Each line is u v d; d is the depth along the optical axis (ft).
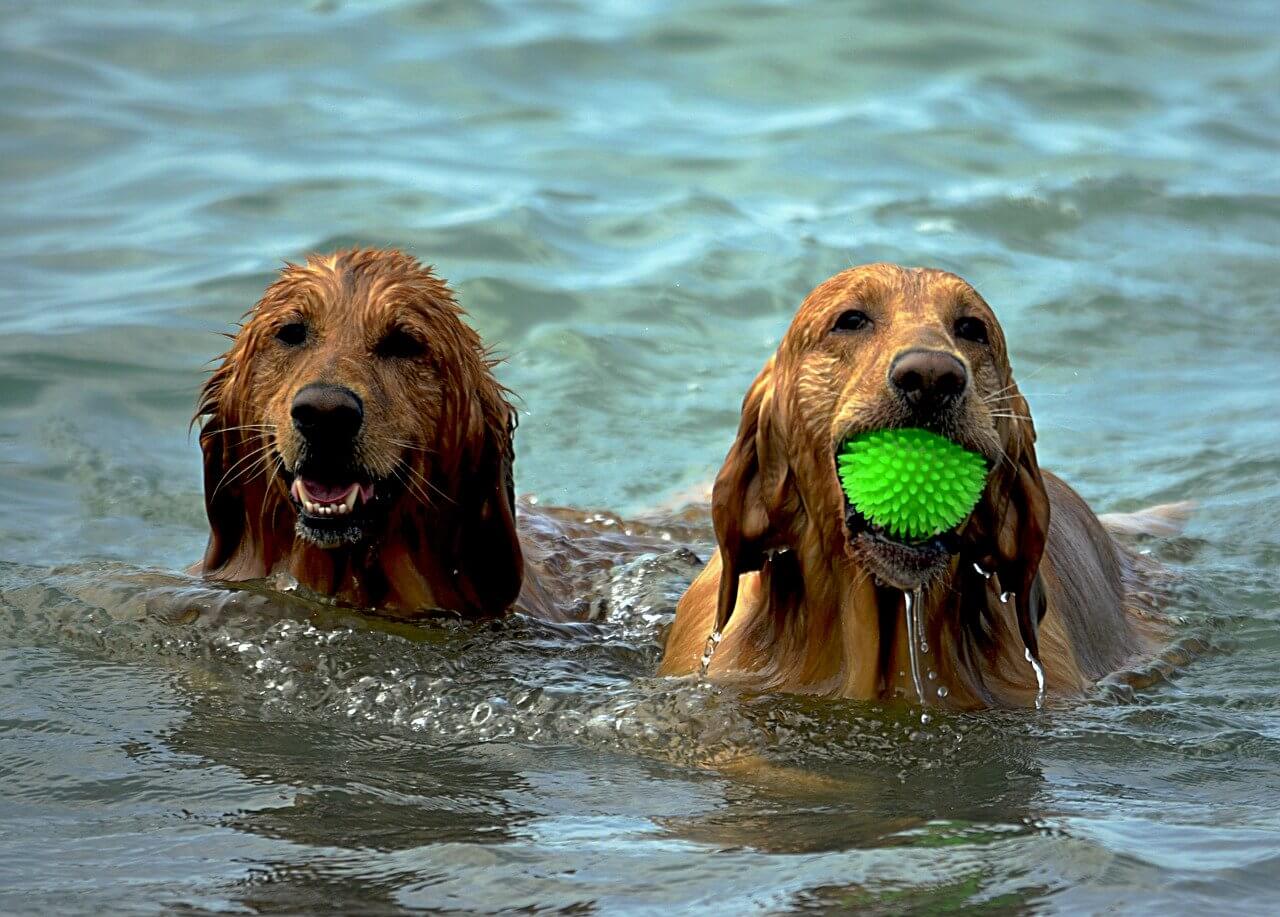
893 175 73.61
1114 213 71.26
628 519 51.13
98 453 51.75
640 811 29.66
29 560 44.62
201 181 70.03
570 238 66.18
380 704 35.55
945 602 35.24
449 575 42.37
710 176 72.59
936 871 26.03
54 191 69.41
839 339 34.35
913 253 66.08
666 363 59.31
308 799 29.99
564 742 33.68
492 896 25.35
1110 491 52.65
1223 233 70.13
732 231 67.31
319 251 63.52
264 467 40.83
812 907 24.76
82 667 36.96
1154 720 35.17
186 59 83.76
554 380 58.18
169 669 37.11
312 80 81.46
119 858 27.09
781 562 36.78
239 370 41.04
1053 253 67.82
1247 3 97.66
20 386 54.70
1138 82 85.81
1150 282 65.72
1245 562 47.98
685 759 32.76
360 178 70.49
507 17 89.86
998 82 84.48
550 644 40.19
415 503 40.86
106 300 60.18
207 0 92.17
